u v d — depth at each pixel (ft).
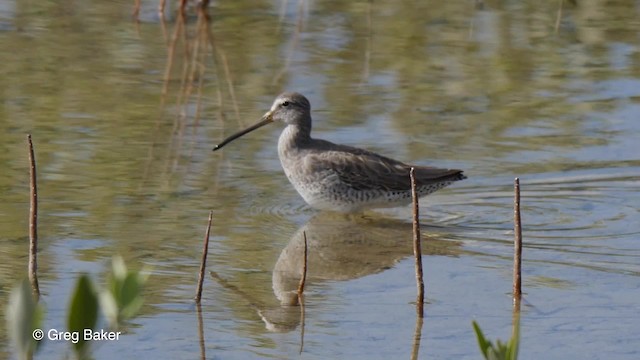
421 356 35.22
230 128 58.03
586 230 47.16
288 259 43.78
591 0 80.07
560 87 64.85
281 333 36.78
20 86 62.75
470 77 66.08
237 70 66.49
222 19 76.18
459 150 55.83
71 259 42.27
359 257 44.34
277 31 73.82
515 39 72.84
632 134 58.08
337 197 49.83
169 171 52.65
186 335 36.52
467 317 38.29
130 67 66.64
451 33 73.92
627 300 39.65
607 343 36.19
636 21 76.74
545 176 53.11
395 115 60.08
